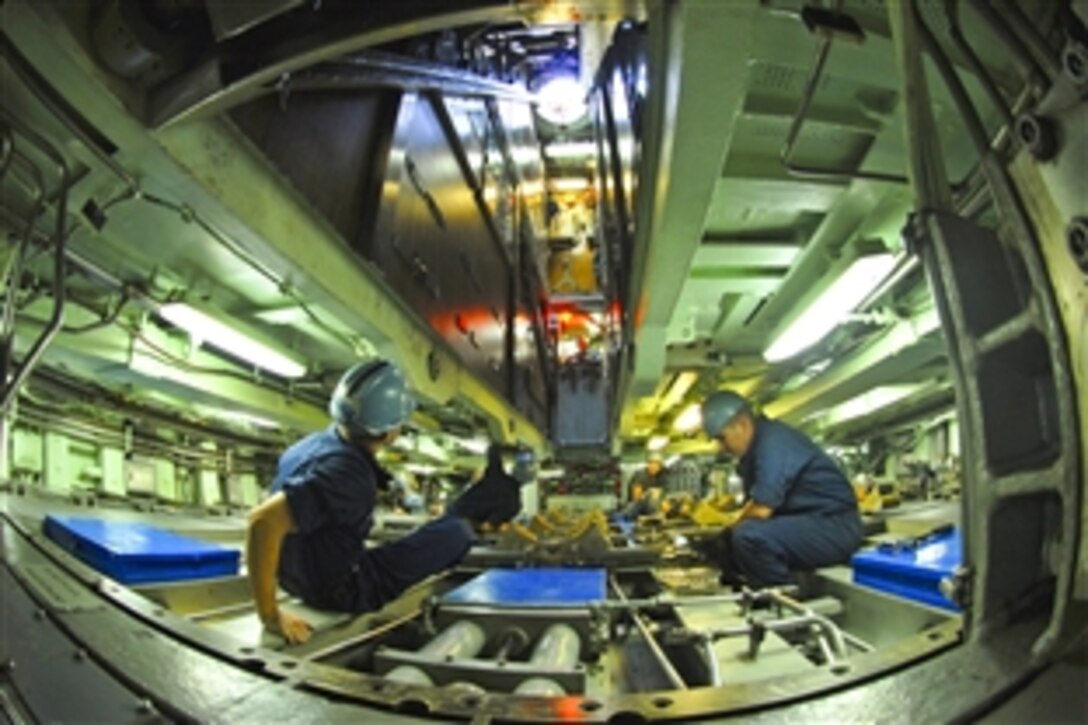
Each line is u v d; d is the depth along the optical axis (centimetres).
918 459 796
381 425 278
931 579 248
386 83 376
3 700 126
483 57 775
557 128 1903
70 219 255
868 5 269
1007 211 144
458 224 667
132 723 128
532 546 489
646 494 1055
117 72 208
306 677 155
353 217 394
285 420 621
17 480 393
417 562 315
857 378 669
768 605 300
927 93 160
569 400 1777
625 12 214
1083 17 106
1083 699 114
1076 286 125
